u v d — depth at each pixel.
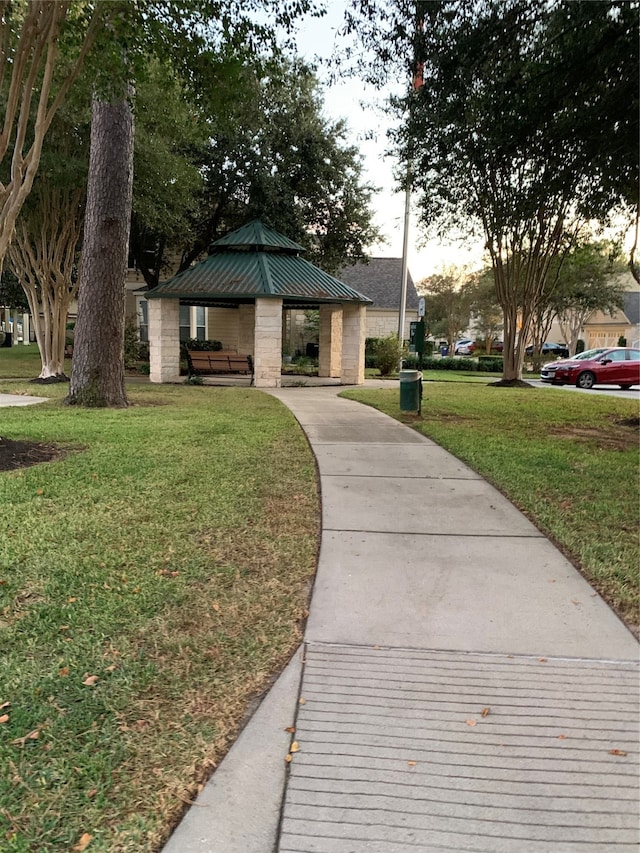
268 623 3.37
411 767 2.31
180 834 1.97
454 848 1.95
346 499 5.66
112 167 11.23
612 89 7.66
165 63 9.20
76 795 2.10
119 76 7.94
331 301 18.25
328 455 7.48
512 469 6.83
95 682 2.75
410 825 2.04
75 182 15.15
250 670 2.92
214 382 18.34
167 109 13.38
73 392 11.78
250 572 4.01
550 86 7.68
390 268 39.56
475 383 21.80
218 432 8.75
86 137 14.94
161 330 17.86
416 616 3.50
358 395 14.57
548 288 27.02
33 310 17.39
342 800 2.14
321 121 22.25
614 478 6.52
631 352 23.77
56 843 1.91
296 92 21.06
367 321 36.69
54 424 9.22
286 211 22.31
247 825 2.02
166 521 4.84
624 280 46.69
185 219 20.81
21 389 14.92
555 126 8.23
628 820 2.08
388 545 4.55
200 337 29.81
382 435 8.98
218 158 21.31
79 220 17.42
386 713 2.64
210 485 5.89
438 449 8.04
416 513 5.29
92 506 5.17
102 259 11.44
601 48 7.19
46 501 5.28
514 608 3.60
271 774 2.26
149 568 3.97
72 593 3.58
